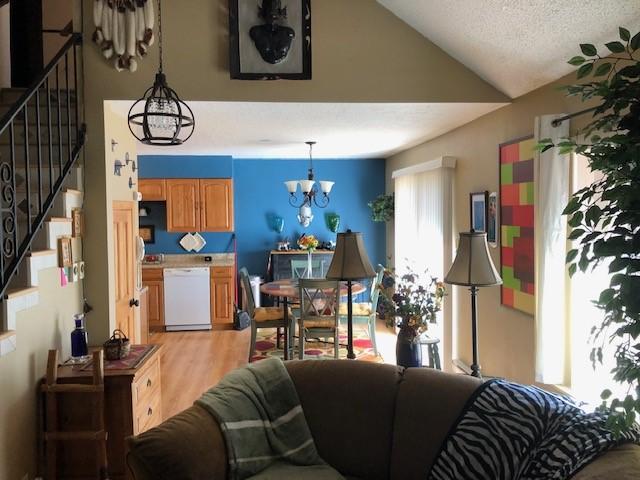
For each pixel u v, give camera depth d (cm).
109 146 351
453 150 470
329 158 756
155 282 677
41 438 287
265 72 343
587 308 264
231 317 689
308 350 572
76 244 330
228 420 226
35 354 282
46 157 343
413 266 569
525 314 334
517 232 341
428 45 352
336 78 349
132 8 328
